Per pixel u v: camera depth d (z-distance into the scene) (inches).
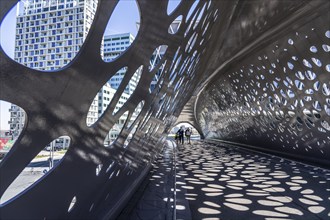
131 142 261.6
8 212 102.6
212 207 307.3
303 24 465.7
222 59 748.6
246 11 429.7
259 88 785.6
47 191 124.1
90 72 124.6
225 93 1092.5
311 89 567.8
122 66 154.9
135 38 155.9
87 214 185.0
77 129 133.6
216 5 310.3
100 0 107.7
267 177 491.8
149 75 210.1
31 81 96.5
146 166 502.9
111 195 244.8
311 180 458.3
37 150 111.5
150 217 259.3
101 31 117.3
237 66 809.5
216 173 537.3
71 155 136.6
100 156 172.9
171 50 240.7
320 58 490.0
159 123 446.6
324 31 440.1
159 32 179.3
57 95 109.9
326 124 580.4
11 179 103.0
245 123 1051.9
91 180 169.5
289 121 719.1
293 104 661.9
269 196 357.7
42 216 124.3
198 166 633.6
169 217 260.4
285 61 593.0
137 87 200.7
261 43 595.5
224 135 1549.0
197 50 407.2
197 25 299.3
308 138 671.1
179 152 984.3
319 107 576.4
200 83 1011.3
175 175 495.5
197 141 1685.5
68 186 140.7
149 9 148.6
